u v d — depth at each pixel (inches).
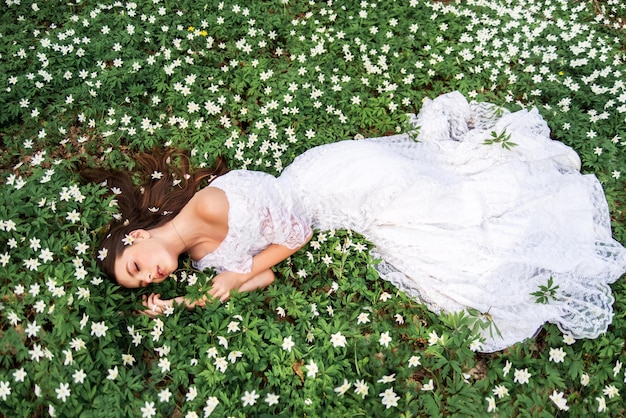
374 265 163.6
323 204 155.9
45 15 232.2
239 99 205.3
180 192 173.3
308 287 160.6
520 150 169.3
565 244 154.9
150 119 200.1
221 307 149.4
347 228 163.9
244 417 133.0
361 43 228.2
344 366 144.5
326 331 147.3
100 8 234.4
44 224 157.5
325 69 219.1
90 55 215.6
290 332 146.6
